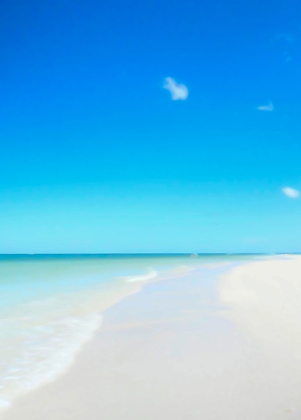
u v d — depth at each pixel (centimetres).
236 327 870
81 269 3369
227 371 580
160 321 960
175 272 2908
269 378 546
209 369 592
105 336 812
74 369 606
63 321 963
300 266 3188
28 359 657
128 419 432
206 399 480
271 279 1959
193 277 2330
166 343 751
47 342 764
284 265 3441
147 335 817
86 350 709
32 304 1220
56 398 495
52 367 616
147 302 1268
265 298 1283
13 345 742
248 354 661
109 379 560
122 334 827
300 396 482
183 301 1281
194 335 809
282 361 619
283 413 436
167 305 1205
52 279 2186
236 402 469
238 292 1482
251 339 759
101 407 466
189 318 991
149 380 552
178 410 452
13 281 2047
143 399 486
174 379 554
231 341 750
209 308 1138
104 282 1994
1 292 1534
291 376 552
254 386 518
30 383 548
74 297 1388
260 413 438
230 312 1059
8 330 863
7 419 436
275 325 872
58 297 1386
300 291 1451
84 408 464
